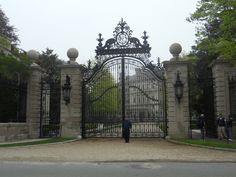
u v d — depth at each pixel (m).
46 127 27.56
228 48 20.30
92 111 26.73
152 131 26.39
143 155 15.95
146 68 26.44
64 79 26.52
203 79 26.58
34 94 26.67
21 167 12.41
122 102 25.83
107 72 26.88
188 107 24.88
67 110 25.97
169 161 14.13
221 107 24.12
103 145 21.11
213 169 11.95
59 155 15.94
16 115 25.52
